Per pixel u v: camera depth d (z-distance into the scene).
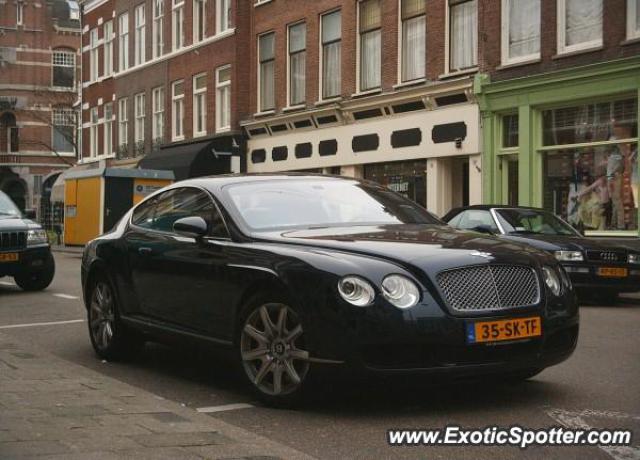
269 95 27.34
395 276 5.03
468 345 5.01
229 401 5.72
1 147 58.22
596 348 7.80
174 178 27.69
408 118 21.14
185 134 32.09
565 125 17.69
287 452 4.25
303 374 5.21
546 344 5.40
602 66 16.44
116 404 5.23
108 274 7.38
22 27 58.38
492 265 5.24
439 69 20.19
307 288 5.16
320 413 5.30
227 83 29.36
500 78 18.64
